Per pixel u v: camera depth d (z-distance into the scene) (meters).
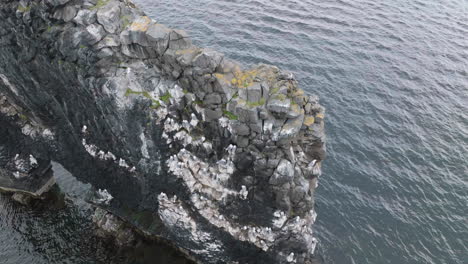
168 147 21.27
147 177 23.12
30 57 21.38
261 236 22.08
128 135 21.56
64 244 26.55
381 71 40.72
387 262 25.52
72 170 27.39
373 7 51.44
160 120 20.55
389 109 36.56
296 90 19.75
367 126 34.69
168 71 19.89
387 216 28.11
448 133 34.75
